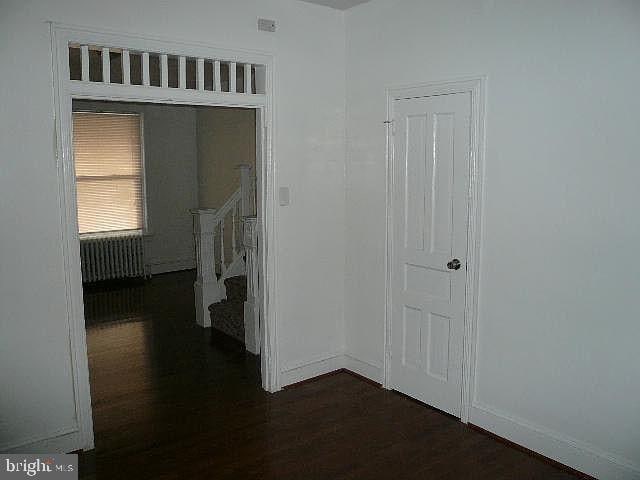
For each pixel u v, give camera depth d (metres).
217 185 7.38
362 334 3.97
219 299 5.20
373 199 3.76
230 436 3.13
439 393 3.45
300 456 2.92
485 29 2.96
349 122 3.88
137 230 7.21
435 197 3.34
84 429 2.94
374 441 3.08
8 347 2.70
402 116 3.50
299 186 3.73
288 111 3.62
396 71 3.50
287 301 3.78
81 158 6.64
